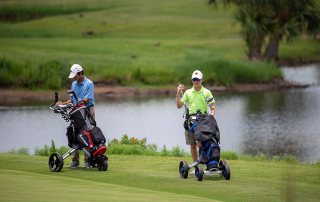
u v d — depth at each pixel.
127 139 66.00
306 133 96.12
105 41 199.00
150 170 45.88
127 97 140.75
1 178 36.94
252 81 157.75
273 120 109.56
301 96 142.75
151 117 112.75
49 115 113.94
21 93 137.62
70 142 44.97
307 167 47.50
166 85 149.50
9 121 107.06
